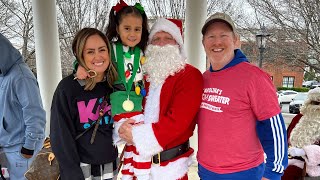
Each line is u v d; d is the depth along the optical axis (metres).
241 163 1.65
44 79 4.05
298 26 4.81
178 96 1.74
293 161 2.69
